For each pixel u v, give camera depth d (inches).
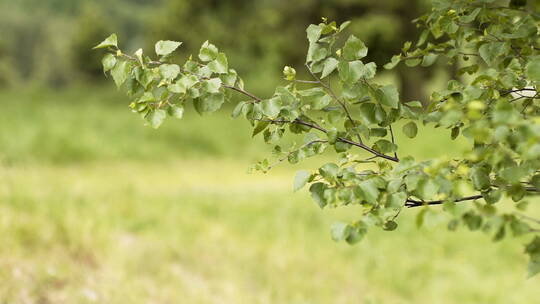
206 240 315.9
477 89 80.8
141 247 276.5
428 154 626.5
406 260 333.1
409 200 85.7
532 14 89.7
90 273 230.7
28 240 247.8
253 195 467.5
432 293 290.5
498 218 97.7
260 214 400.8
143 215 350.6
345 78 75.8
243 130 837.2
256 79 1472.7
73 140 669.9
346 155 86.4
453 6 93.9
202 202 423.2
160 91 80.7
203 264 280.7
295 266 298.2
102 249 258.4
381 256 333.4
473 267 329.4
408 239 369.7
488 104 84.0
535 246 94.6
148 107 78.7
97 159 657.6
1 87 2933.1
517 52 93.3
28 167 497.4
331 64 78.0
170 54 82.7
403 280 300.8
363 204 81.4
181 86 77.6
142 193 439.5
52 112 872.9
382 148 85.7
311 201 449.7
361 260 325.7
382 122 82.9
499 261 340.2
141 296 220.4
